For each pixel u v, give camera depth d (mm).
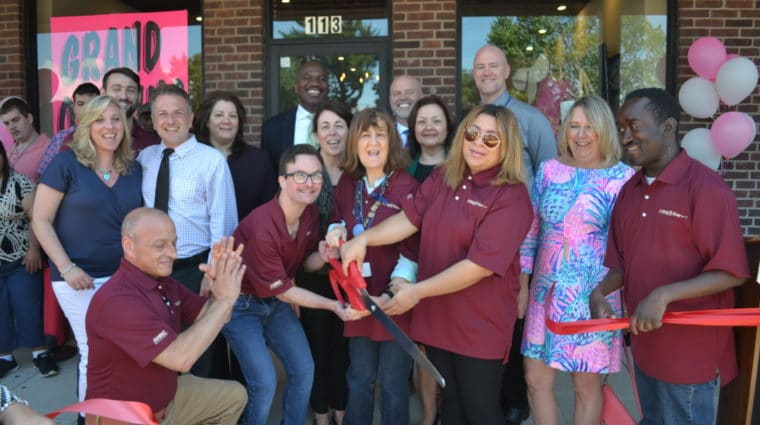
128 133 3357
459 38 5922
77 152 3227
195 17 6102
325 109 3453
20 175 4328
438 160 3535
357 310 2619
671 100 2258
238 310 3006
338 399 3562
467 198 2520
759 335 2219
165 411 2643
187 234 3389
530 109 3834
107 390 2465
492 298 2523
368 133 2959
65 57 6281
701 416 2318
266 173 3943
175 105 3309
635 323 2199
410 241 2887
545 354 2846
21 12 6176
